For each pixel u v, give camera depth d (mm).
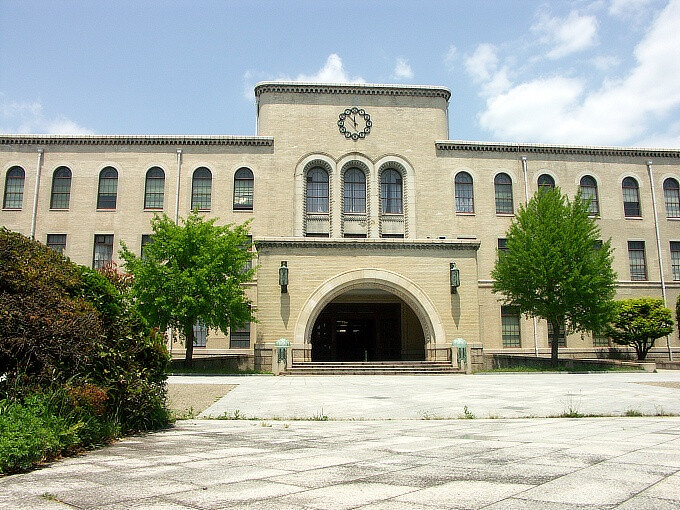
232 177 35438
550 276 28125
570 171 37562
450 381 21047
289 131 36094
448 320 27969
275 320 27219
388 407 13156
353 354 36156
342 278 27828
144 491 4801
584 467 5551
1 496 4707
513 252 29672
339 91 36781
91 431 7555
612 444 7211
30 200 34625
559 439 7801
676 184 38500
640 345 33969
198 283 26250
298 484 4977
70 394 7676
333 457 6426
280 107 36406
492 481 4953
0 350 7547
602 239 36844
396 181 36750
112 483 5164
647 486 4691
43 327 7879
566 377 22922
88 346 8367
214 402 14055
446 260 28500
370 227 35469
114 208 34844
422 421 11008
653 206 37812
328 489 4750
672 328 33625
